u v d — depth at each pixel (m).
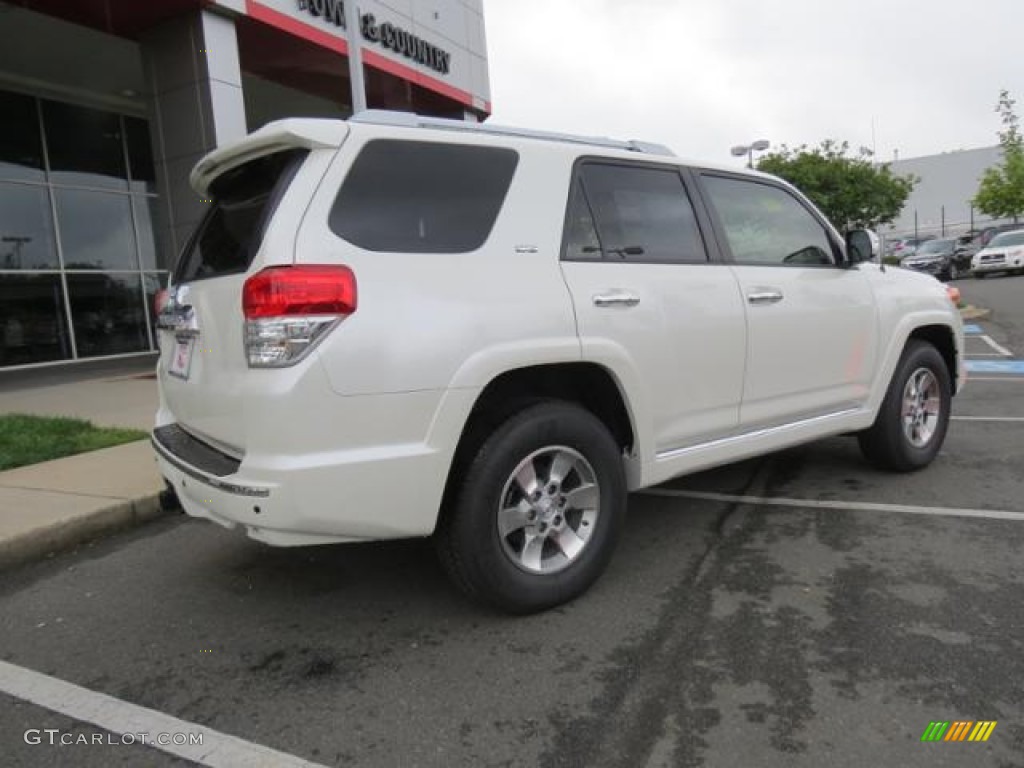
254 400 2.78
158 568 4.18
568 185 3.57
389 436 2.89
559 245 3.45
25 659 3.21
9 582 4.07
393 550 4.26
